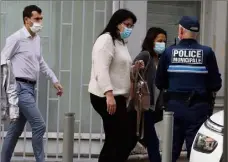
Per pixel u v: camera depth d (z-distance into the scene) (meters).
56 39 12.91
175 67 9.84
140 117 9.70
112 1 12.95
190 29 9.81
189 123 9.80
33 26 10.67
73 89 12.92
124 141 9.45
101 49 9.24
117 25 9.46
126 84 9.51
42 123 10.66
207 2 13.61
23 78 10.60
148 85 10.41
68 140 8.32
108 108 9.15
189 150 9.82
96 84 9.41
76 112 12.92
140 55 10.34
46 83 12.81
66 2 12.90
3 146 10.95
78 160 12.59
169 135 8.55
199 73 9.78
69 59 12.91
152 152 10.60
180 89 9.82
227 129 6.78
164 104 10.08
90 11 12.92
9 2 12.86
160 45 10.62
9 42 10.59
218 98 13.22
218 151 8.57
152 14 13.62
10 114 10.45
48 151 12.86
